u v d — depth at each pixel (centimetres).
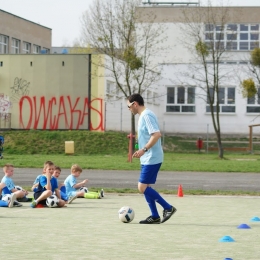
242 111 8950
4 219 1873
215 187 3181
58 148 6469
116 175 3875
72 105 7394
